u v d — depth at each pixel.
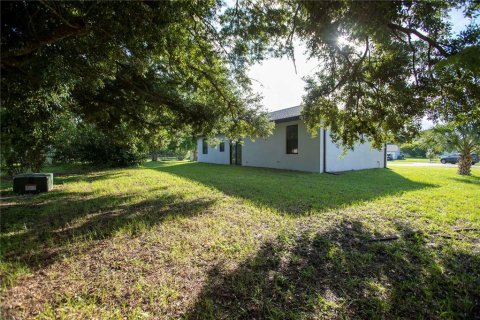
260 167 15.81
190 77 6.26
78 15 2.96
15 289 2.35
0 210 5.27
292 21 3.73
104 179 10.12
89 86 4.95
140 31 3.43
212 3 3.96
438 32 3.11
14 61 3.17
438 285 2.40
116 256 3.02
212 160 22.17
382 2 2.60
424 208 4.96
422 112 4.15
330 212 4.77
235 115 7.90
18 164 8.22
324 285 2.40
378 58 4.23
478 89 3.00
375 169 13.86
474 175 10.76
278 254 3.02
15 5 2.83
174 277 2.54
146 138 9.73
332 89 5.21
